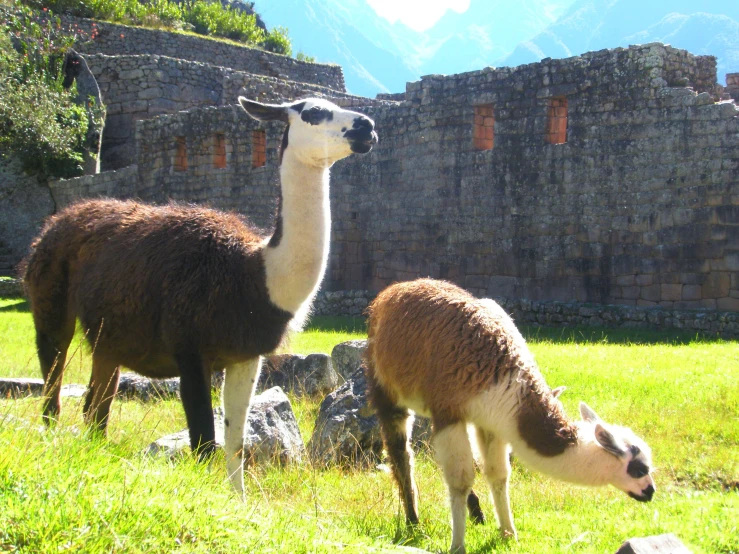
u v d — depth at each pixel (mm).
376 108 24188
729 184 17500
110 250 6680
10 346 14523
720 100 20234
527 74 20797
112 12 41531
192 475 4875
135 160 33062
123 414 8781
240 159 27656
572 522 6102
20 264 8031
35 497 3854
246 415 6402
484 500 6988
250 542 4070
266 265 6379
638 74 18859
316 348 14266
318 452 8023
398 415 6320
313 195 6418
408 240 23547
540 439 5504
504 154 21359
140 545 3732
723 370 11148
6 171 33688
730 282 17547
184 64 36281
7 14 37125
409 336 6016
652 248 18781
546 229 20594
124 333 6477
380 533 5691
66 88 35781
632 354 13008
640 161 18906
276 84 36125
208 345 6191
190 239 6402
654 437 8469
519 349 5766
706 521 5680
